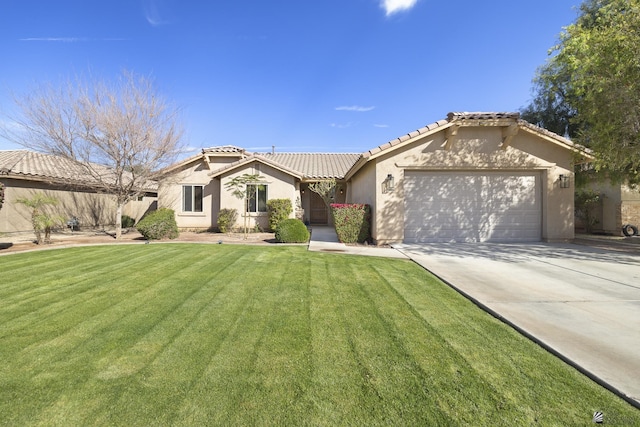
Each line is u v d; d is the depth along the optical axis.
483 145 12.30
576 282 6.55
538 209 12.68
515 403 2.72
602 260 8.93
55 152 14.39
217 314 4.76
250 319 4.57
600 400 2.75
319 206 23.66
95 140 14.07
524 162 12.29
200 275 7.14
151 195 26.31
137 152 14.43
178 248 11.13
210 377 3.10
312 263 8.48
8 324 4.40
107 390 2.90
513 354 3.57
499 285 6.29
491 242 12.51
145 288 6.13
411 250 10.68
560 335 3.96
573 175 12.39
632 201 16.22
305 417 2.57
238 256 9.48
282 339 3.93
